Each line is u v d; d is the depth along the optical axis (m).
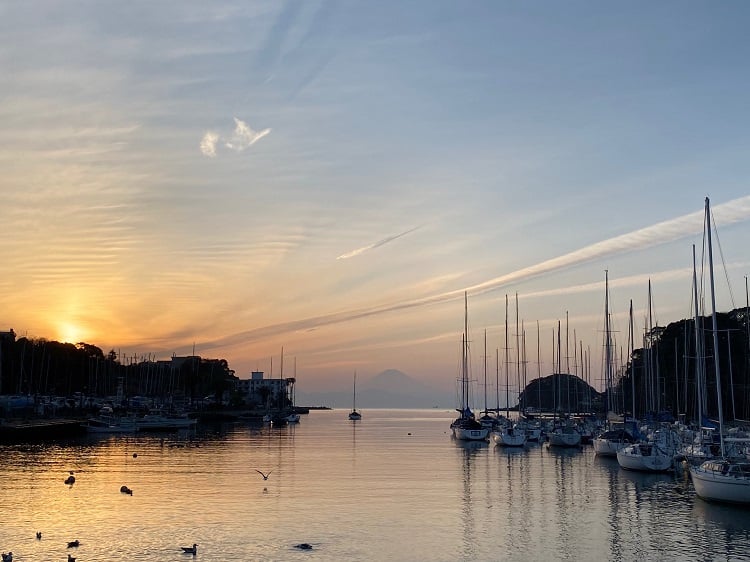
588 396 197.88
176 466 95.00
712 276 72.81
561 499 69.00
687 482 81.12
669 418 138.88
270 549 48.38
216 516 58.88
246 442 145.38
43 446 127.38
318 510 62.19
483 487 77.06
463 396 172.75
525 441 135.62
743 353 137.00
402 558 46.84
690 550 49.06
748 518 59.38
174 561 45.31
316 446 136.12
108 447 126.56
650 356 150.75
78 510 61.06
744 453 81.50
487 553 48.22
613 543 50.97
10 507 62.34
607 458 109.25
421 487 76.69
